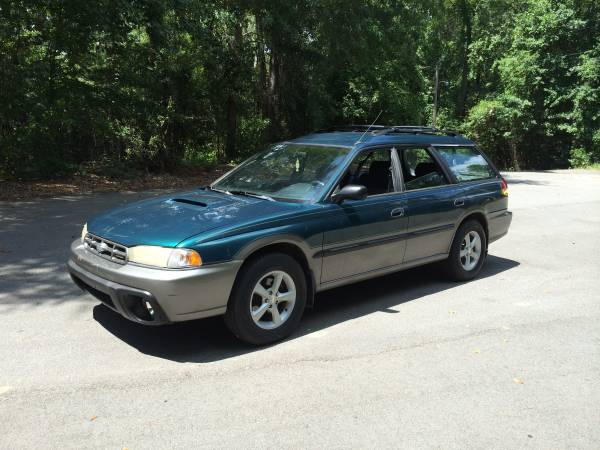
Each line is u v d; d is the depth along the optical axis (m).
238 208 4.41
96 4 12.52
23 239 7.57
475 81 34.62
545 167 29.33
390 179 5.36
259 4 16.81
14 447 2.85
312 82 19.27
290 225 4.31
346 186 4.63
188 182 15.44
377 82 22.41
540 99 27.83
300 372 3.80
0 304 5.01
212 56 17.22
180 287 3.71
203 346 4.21
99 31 13.34
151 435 2.99
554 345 4.41
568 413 3.35
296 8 16.81
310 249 4.45
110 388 3.50
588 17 26.80
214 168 18.95
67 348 4.09
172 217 4.24
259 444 2.93
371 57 19.02
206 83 18.12
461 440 3.02
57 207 10.31
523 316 5.08
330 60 18.12
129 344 4.20
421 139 5.86
